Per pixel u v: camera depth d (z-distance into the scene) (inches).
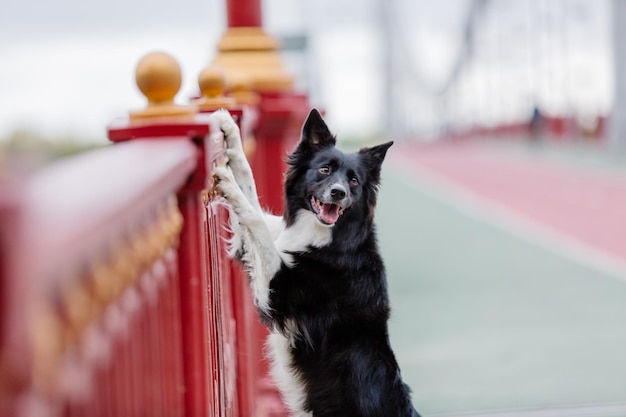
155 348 76.2
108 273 50.7
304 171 202.1
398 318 405.4
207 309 134.6
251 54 317.1
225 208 199.5
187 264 100.4
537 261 553.0
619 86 1626.5
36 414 36.6
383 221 818.8
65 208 41.4
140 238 65.0
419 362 330.0
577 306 419.5
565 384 295.9
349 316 195.5
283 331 192.9
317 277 193.2
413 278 508.1
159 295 79.7
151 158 72.2
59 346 40.2
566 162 1482.5
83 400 45.1
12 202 35.5
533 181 1191.6
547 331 371.9
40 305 36.8
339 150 203.5
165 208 83.6
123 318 58.5
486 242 652.1
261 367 265.0
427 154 2262.6
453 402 279.9
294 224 200.1
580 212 813.2
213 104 184.5
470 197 1025.5
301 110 328.5
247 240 188.1
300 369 196.5
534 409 270.7
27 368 35.6
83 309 43.9
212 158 124.0
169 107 99.3
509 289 466.6
